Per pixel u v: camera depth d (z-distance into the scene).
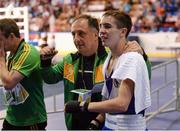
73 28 3.08
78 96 3.13
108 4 21.17
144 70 2.52
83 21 3.04
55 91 8.05
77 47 3.10
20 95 3.26
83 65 3.16
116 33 2.55
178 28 19.02
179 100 7.70
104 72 2.72
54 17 21.30
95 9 21.58
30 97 3.30
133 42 2.64
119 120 2.56
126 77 2.43
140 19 19.94
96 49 3.09
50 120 6.40
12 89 3.23
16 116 3.35
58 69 3.30
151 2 20.98
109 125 2.64
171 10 20.48
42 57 3.13
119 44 2.59
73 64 3.19
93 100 3.05
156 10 20.42
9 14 6.58
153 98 8.59
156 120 7.05
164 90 9.41
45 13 21.47
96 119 2.96
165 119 7.11
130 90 2.44
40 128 3.39
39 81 3.33
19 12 6.85
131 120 2.54
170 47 16.78
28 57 3.17
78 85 3.17
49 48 3.13
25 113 3.33
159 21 19.67
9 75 3.09
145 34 18.28
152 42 18.19
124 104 2.40
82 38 3.05
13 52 3.25
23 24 6.91
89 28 3.04
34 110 3.33
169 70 12.45
